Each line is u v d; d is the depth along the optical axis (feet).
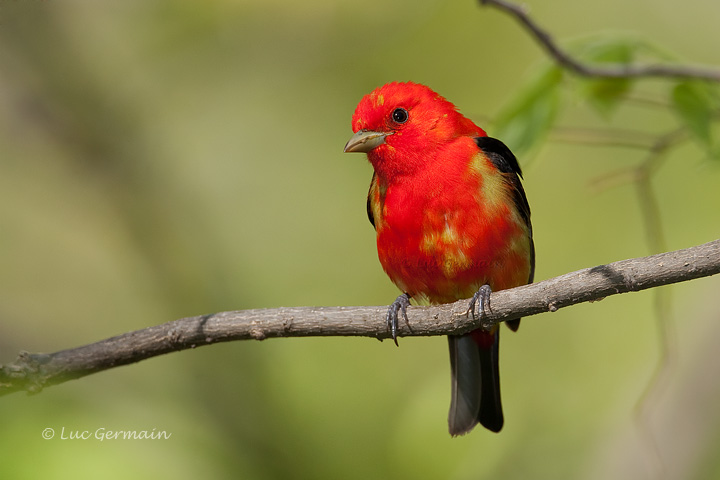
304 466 40.47
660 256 20.66
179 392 41.68
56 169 47.37
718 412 35.91
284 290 47.32
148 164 48.08
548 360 44.91
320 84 48.55
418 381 43.34
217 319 23.47
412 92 26.84
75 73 46.06
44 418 26.63
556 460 39.50
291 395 42.50
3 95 45.83
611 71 27.37
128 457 27.22
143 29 46.78
